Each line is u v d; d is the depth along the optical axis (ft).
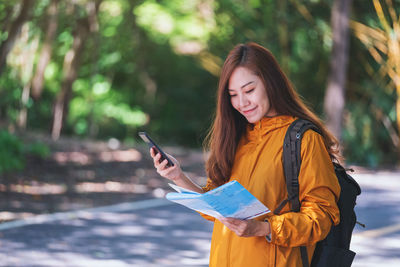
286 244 11.21
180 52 116.06
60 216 37.27
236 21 100.78
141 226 35.47
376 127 88.38
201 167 64.28
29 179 48.65
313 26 88.74
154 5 112.78
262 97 11.78
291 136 11.59
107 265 27.22
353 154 86.53
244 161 12.14
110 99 122.31
